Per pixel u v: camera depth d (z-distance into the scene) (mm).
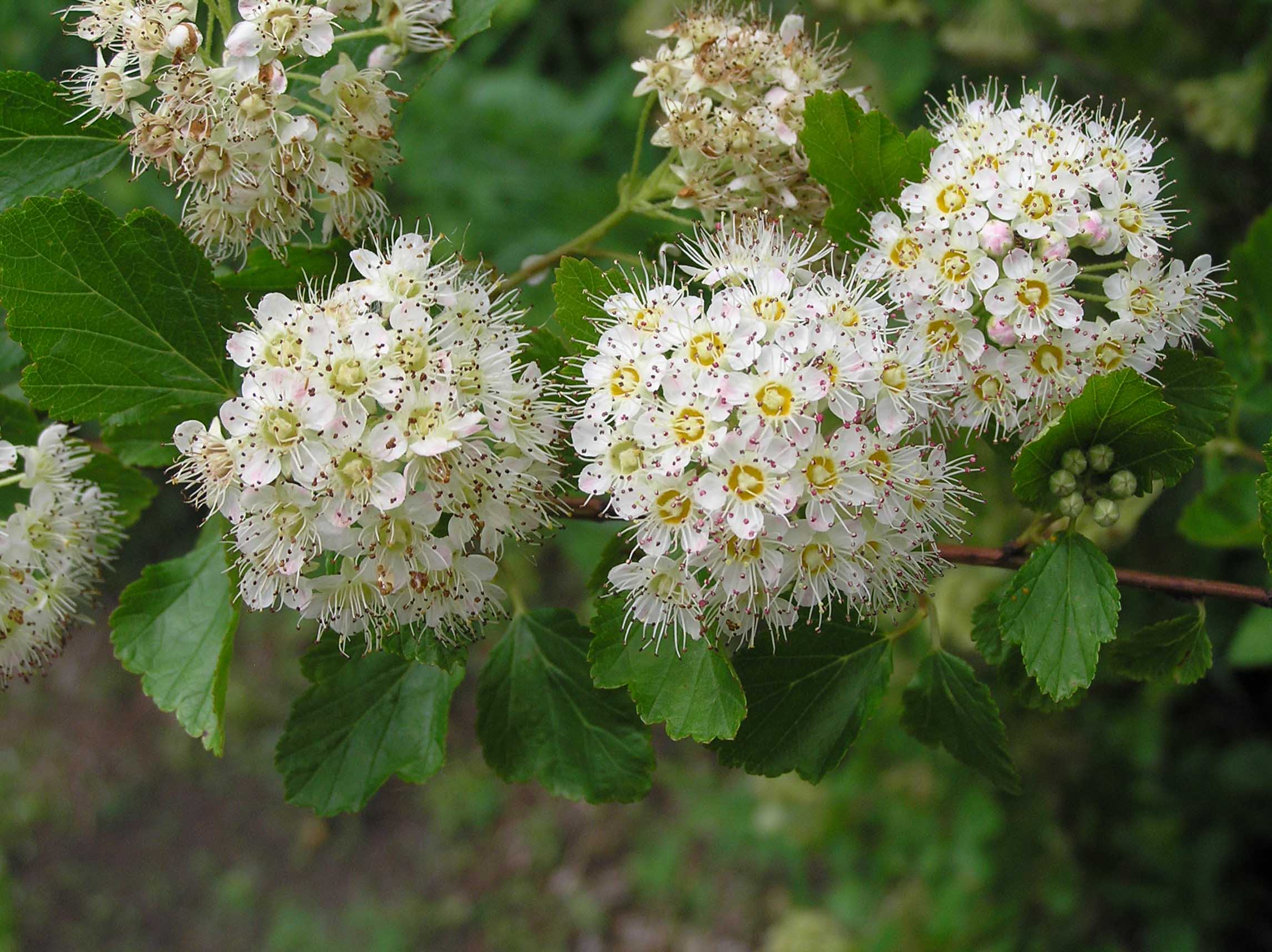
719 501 134
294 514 141
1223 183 308
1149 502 245
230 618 157
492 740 171
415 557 143
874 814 400
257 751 594
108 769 598
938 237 151
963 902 373
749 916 496
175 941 541
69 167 166
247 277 171
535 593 532
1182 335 164
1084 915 367
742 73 171
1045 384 155
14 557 161
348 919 539
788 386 136
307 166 157
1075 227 149
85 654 636
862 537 142
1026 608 154
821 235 177
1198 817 367
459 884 548
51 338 156
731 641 159
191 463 149
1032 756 369
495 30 488
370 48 174
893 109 316
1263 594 167
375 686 170
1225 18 308
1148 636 169
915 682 172
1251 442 243
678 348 141
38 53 423
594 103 464
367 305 142
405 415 137
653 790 547
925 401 148
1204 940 357
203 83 150
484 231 441
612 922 518
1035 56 308
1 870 547
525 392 146
